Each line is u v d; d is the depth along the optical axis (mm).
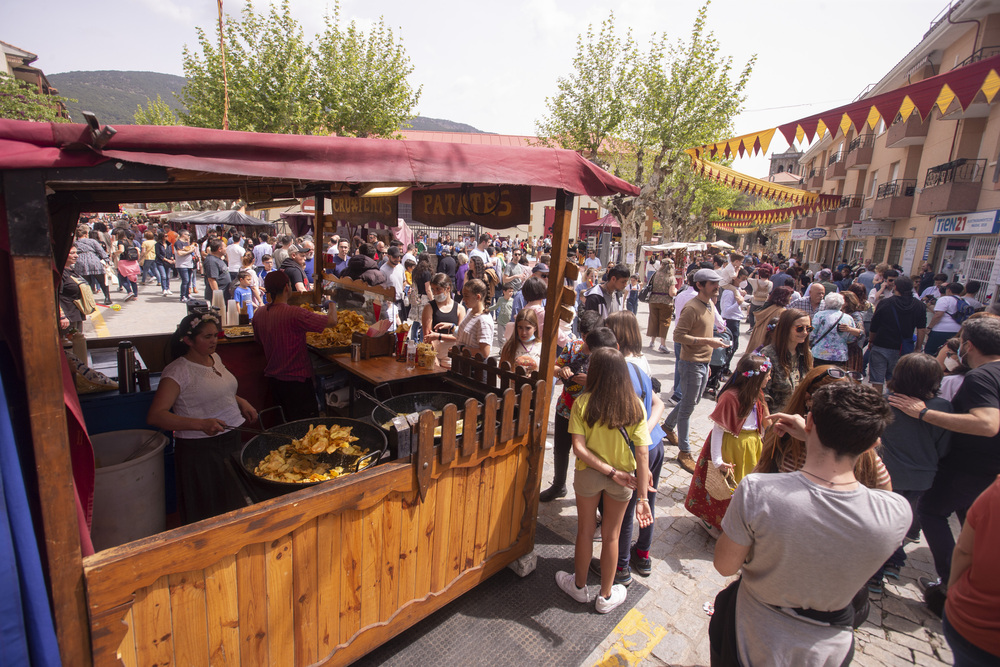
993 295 12742
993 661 1743
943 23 15188
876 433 1451
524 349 3908
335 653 2227
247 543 1836
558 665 2533
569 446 3898
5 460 1371
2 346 1548
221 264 10000
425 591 2578
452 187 3432
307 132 16344
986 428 2676
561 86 17672
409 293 9672
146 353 4461
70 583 1514
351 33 17047
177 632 1742
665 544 3619
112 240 15742
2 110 16156
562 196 2775
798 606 1595
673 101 16000
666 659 2617
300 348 3816
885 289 9703
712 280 4496
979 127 14703
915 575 3424
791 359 3721
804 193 14695
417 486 2381
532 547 3193
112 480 2547
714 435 3371
